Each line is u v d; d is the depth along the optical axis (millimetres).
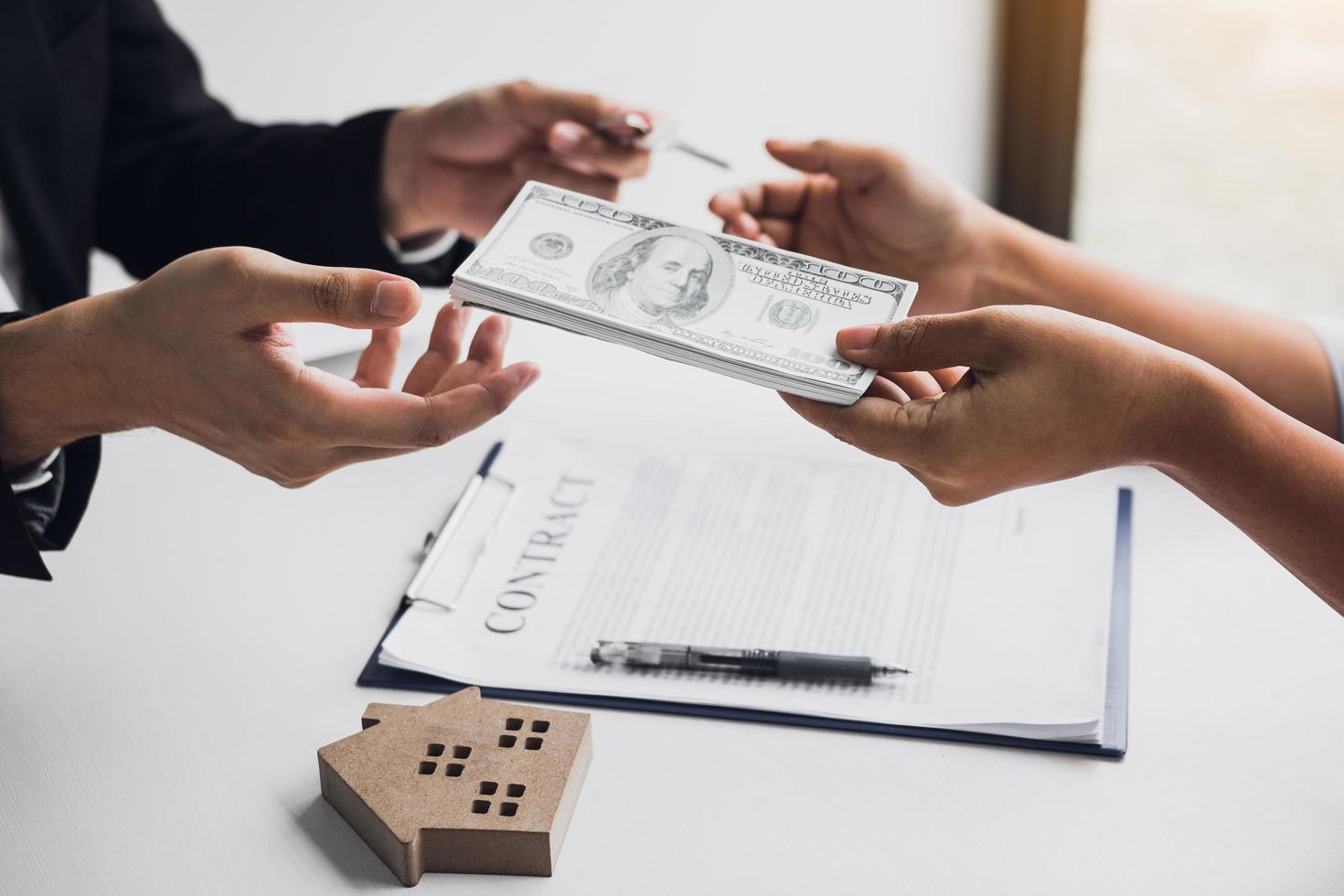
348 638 780
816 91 1906
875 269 1097
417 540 871
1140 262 2158
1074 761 668
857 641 750
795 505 889
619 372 1101
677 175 1925
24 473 823
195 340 714
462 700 691
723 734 696
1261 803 634
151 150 1316
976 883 595
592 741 692
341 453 771
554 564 833
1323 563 669
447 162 1139
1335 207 2014
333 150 1185
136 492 937
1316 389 973
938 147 2021
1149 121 2043
